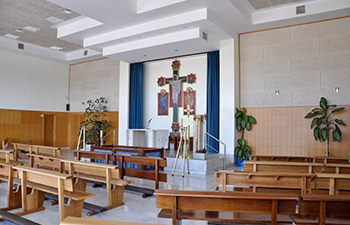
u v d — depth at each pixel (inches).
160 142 392.2
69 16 361.1
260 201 98.6
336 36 324.2
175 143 438.0
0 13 359.9
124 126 478.3
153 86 488.4
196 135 334.6
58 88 585.6
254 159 263.3
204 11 296.7
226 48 376.5
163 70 477.4
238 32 379.6
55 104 579.8
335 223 99.1
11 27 412.2
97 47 415.2
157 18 325.1
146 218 156.9
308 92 338.3
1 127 494.0
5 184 230.7
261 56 369.1
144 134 407.5
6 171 169.6
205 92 430.6
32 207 164.4
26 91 530.9
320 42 332.8
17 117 516.4
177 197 101.8
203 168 299.4
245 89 378.3
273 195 98.8
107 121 526.0
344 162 241.6
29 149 352.5
